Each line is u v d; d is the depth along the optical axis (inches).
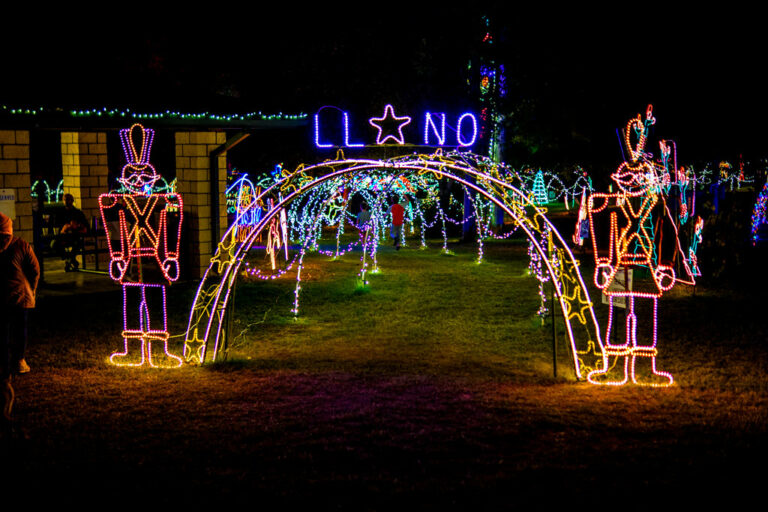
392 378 304.8
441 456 214.8
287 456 215.9
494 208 1115.9
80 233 613.9
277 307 479.5
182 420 249.8
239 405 266.4
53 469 208.1
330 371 318.0
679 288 543.5
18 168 493.4
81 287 542.3
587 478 198.4
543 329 409.7
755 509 180.4
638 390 285.9
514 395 277.4
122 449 222.8
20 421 248.8
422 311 464.1
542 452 217.2
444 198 1131.3
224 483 197.6
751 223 726.5
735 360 334.0
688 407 261.0
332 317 446.6
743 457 212.4
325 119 581.6
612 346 303.6
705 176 1160.2
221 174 618.8
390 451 219.0
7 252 293.1
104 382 298.8
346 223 1218.0
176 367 325.4
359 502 185.5
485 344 374.6
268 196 874.1
